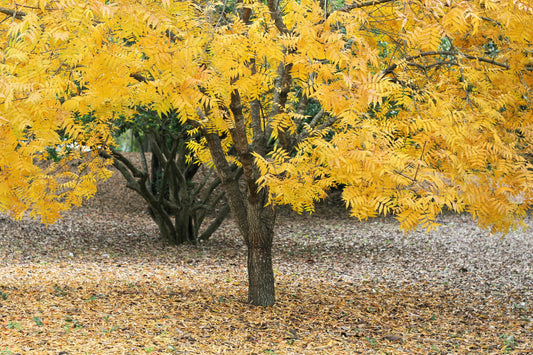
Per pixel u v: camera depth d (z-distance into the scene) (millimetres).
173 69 3262
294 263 11398
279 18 4883
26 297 6957
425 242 14453
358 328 6523
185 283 8773
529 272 10469
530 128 4238
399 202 3234
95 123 7262
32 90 2873
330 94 3092
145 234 14586
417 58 5402
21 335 5168
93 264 10242
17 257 10484
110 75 3299
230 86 4043
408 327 6668
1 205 3723
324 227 17078
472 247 13633
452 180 3643
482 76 4660
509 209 3652
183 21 4305
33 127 3172
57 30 2922
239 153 6383
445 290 8953
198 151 7625
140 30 3404
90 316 6188
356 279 9789
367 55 3303
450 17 2965
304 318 6789
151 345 5219
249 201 6953
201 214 13695
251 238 7125
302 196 4273
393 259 12086
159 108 3805
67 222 15234
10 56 2902
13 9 3373
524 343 6023
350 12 4141
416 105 4316
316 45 3338
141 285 8383
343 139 3588
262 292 7227
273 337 5867
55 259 10555
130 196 19953
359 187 3365
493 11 3693
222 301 7422
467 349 5758
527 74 4879
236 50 3707
